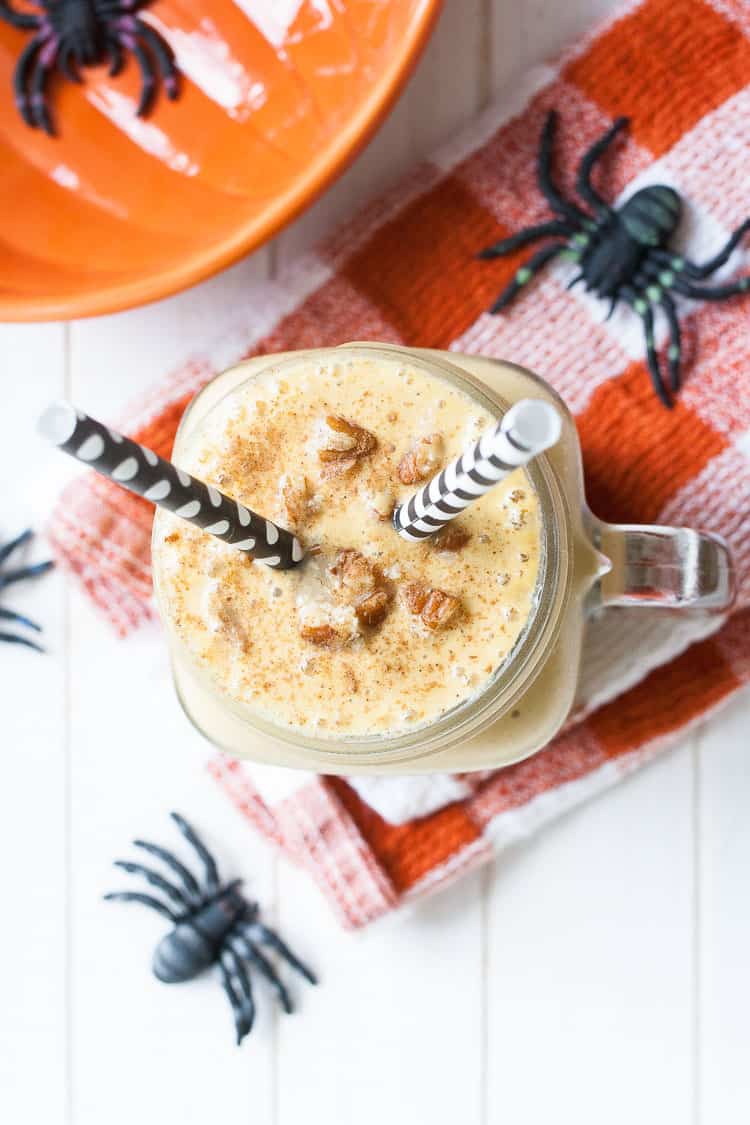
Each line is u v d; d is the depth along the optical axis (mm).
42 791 371
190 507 252
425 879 352
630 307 344
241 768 361
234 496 292
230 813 367
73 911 372
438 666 286
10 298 334
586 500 343
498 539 286
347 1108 367
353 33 339
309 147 347
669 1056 363
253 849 367
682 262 338
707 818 361
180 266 326
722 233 342
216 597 292
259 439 293
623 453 343
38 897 373
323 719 288
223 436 294
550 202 342
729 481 339
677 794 361
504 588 285
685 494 341
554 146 347
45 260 348
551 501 289
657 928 362
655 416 342
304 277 350
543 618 286
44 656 370
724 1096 362
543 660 291
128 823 370
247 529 268
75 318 330
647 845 362
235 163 351
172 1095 371
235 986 368
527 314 347
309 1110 368
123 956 372
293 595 290
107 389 366
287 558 283
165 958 360
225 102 352
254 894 367
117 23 353
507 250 344
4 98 355
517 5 355
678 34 341
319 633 286
